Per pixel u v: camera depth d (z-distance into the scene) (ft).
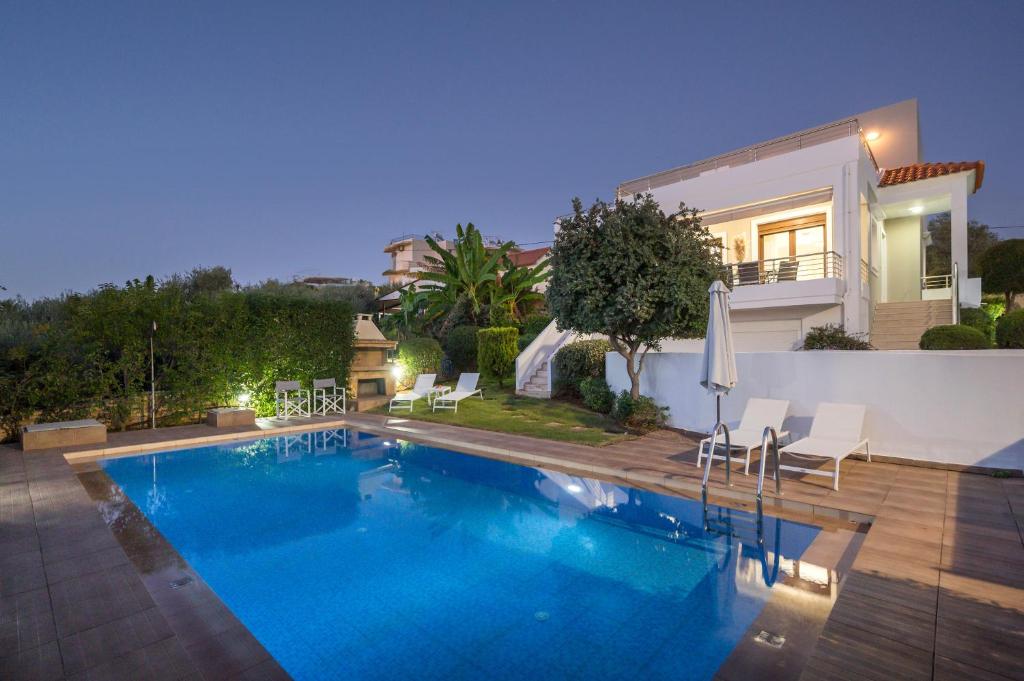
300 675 11.21
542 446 32.09
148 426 40.09
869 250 49.62
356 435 39.65
